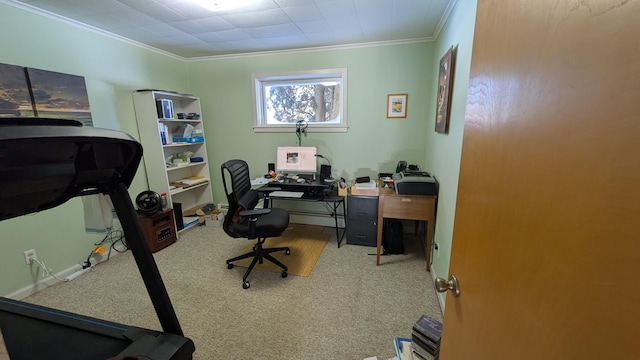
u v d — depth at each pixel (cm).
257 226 226
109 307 200
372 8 220
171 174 362
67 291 220
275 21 246
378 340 168
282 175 357
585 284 37
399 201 243
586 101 37
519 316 52
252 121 374
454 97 191
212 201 398
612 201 33
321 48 328
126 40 290
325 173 335
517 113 54
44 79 218
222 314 192
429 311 194
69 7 212
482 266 68
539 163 47
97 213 166
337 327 179
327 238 326
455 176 181
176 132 365
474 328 72
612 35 33
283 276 238
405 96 315
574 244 39
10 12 199
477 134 73
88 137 67
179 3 208
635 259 31
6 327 114
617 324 33
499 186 61
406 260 269
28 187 65
